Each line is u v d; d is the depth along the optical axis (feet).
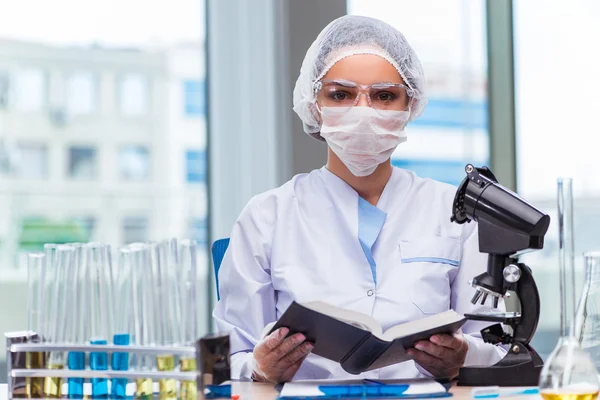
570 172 11.46
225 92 10.66
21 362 4.41
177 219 10.55
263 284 6.17
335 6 10.32
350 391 4.53
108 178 10.29
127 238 10.35
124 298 4.39
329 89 6.09
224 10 10.64
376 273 6.06
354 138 5.97
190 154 10.63
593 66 11.46
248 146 10.59
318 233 6.20
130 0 10.33
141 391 4.24
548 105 11.44
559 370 3.91
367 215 6.23
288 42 10.20
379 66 6.07
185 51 10.58
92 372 4.27
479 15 11.37
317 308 4.48
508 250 4.74
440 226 6.27
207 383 4.15
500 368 4.75
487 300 5.98
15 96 9.98
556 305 11.33
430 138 11.21
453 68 11.30
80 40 10.17
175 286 4.16
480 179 4.94
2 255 9.95
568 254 4.07
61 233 10.14
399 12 10.98
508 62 11.33
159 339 4.17
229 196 10.68
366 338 4.64
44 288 4.50
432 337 4.78
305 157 10.18
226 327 6.07
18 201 10.00
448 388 4.66
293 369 5.08
